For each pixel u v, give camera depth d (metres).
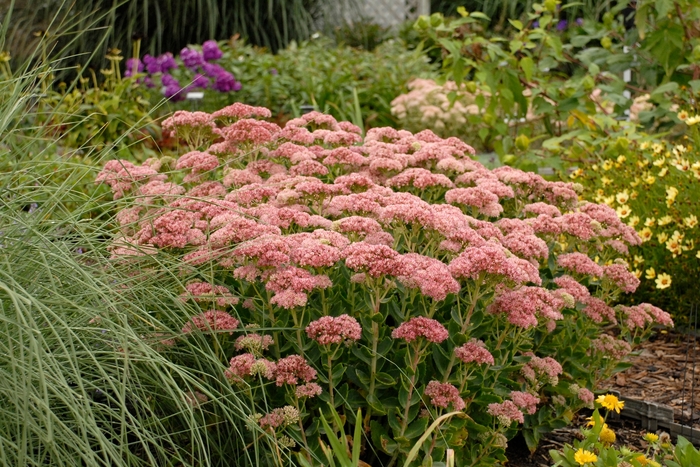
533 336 2.72
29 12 8.69
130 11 9.05
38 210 2.13
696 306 3.70
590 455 2.02
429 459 2.10
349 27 11.93
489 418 2.36
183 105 6.68
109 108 5.87
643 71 4.85
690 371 3.29
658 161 3.87
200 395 2.14
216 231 2.24
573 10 10.98
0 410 1.71
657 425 2.82
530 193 3.06
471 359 2.13
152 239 2.29
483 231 2.47
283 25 10.14
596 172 4.38
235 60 7.75
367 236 2.37
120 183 2.73
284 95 7.08
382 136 3.29
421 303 2.34
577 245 3.04
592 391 2.76
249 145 2.95
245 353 2.19
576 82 4.93
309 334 2.06
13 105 2.15
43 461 1.84
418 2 13.28
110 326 1.75
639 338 2.84
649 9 4.75
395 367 2.27
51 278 1.74
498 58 4.90
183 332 2.10
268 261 2.10
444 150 3.00
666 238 3.63
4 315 1.67
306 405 2.28
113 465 2.08
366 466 2.19
